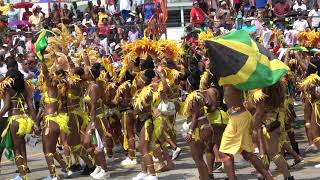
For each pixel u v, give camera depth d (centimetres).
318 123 999
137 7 1936
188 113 844
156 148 1002
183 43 1385
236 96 762
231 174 775
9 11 1927
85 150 1026
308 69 1008
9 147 966
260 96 785
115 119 1177
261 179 890
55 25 1814
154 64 979
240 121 760
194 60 1170
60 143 1133
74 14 2036
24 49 1616
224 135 772
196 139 831
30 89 986
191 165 1059
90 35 1686
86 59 1024
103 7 1903
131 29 1717
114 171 1061
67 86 998
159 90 923
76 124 1020
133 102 953
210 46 756
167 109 927
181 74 1051
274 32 1494
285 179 852
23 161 973
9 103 944
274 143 845
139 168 1075
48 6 2027
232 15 1914
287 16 1791
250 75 743
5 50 1579
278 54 1287
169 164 1023
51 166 973
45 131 964
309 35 1195
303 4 1973
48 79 968
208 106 837
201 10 1816
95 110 999
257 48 771
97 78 1039
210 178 911
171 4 2264
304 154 1098
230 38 762
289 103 1048
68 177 1030
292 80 1081
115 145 1262
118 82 1110
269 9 1845
